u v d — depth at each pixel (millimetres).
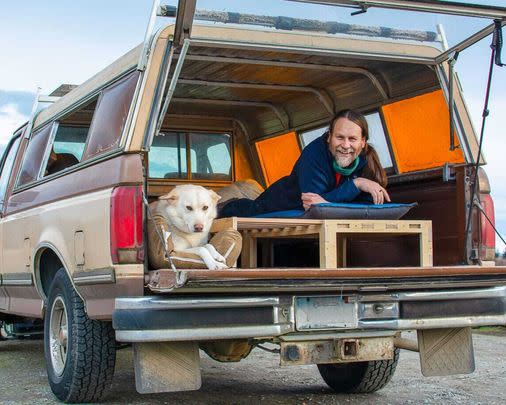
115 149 4695
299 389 6188
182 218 4773
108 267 4539
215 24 4734
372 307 4688
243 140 8383
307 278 4234
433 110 5809
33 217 6047
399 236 5617
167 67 4637
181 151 8039
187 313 4258
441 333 5125
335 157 5574
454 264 5371
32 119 6980
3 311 7336
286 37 4949
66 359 5156
